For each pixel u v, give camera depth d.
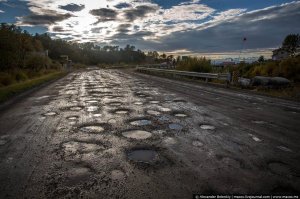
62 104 8.74
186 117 6.76
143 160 3.68
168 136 4.95
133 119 6.44
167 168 3.41
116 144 4.41
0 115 6.82
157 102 9.36
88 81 20.08
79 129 5.41
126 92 12.52
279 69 19.47
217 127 5.72
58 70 42.12
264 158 3.87
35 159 3.68
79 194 2.71
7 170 3.29
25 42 29.77
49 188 2.83
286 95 12.23
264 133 5.29
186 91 13.16
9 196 2.66
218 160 3.74
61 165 3.47
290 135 5.18
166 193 2.76
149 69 36.09
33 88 14.17
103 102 9.27
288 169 3.48
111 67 75.81
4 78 15.92
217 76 17.67
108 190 2.80
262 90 14.38
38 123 5.92
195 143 4.53
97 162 3.59
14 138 4.70
